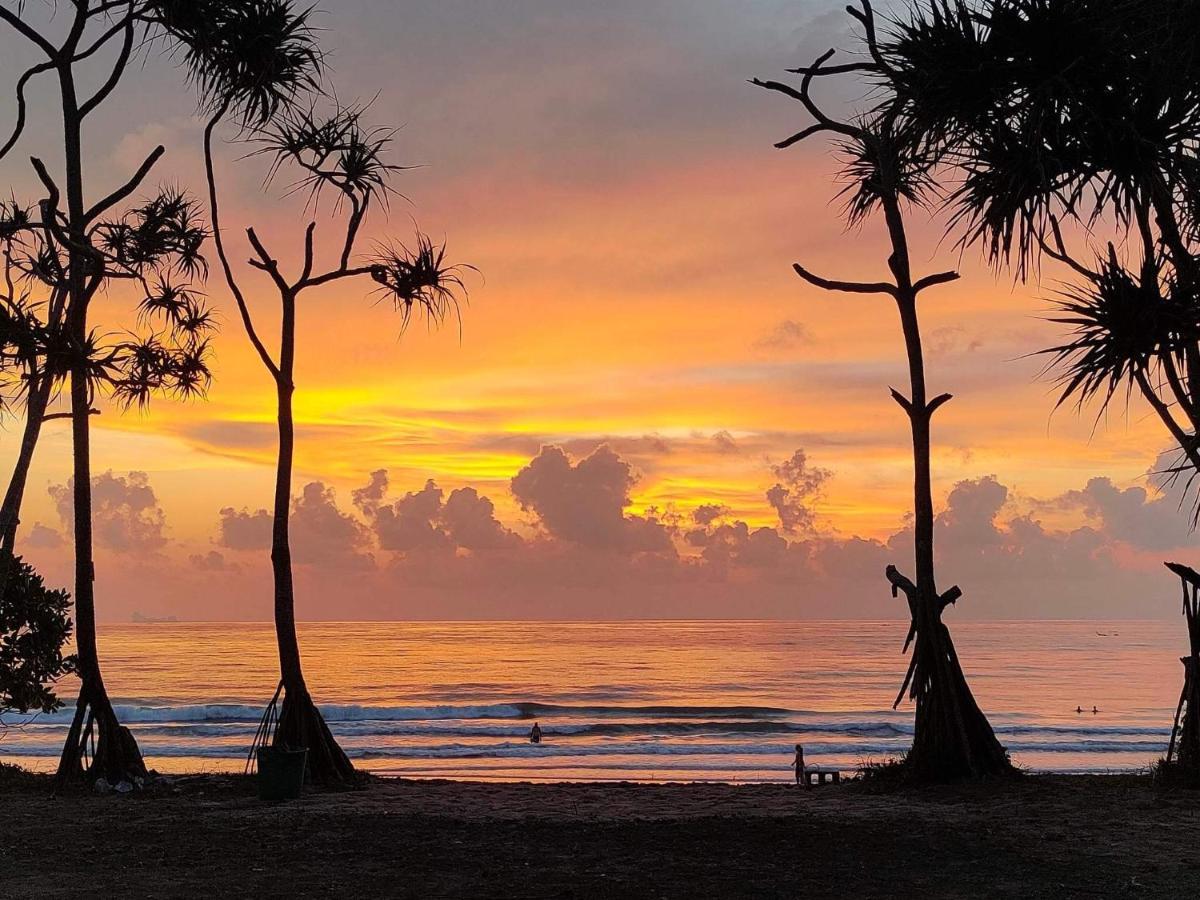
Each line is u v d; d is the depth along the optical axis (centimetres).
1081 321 573
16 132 1256
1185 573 1155
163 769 2939
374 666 9538
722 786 1390
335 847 865
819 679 8100
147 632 19775
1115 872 736
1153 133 598
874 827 923
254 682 7300
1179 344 565
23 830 965
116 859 825
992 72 598
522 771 3225
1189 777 1115
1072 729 4481
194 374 1508
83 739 1293
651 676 8425
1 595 1303
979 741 1191
